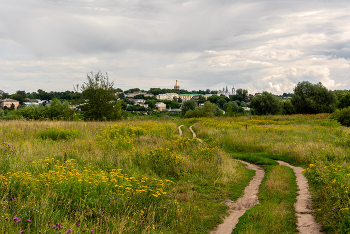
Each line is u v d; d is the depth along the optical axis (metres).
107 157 8.87
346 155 10.06
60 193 4.62
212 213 5.46
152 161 8.73
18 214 3.83
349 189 4.96
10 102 131.88
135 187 5.62
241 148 14.54
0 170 6.14
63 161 7.74
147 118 38.03
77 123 18.16
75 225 3.83
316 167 7.21
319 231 4.46
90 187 4.91
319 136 16.72
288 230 4.55
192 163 9.11
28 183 4.83
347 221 3.94
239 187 7.50
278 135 18.14
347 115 28.45
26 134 12.31
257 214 5.17
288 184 7.56
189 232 4.50
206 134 19.72
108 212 4.37
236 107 114.06
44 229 3.54
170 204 5.25
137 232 4.08
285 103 60.41
